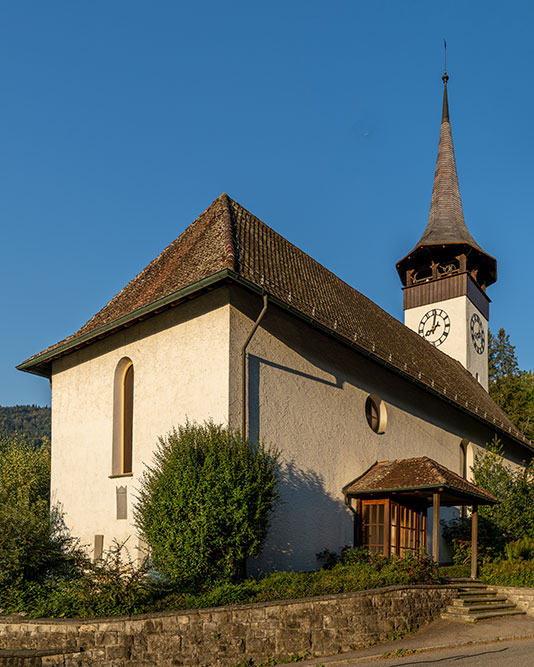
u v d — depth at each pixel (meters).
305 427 15.91
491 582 17.05
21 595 11.66
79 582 11.68
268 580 12.41
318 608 11.35
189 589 11.52
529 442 29.69
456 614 13.88
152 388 15.53
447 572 17.44
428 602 13.65
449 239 34.06
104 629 10.23
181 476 11.91
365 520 16.98
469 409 23.12
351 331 17.94
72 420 17.89
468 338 33.16
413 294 35.12
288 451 15.25
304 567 15.11
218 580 11.66
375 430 19.14
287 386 15.52
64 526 17.38
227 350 13.91
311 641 11.12
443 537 21.83
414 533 17.19
